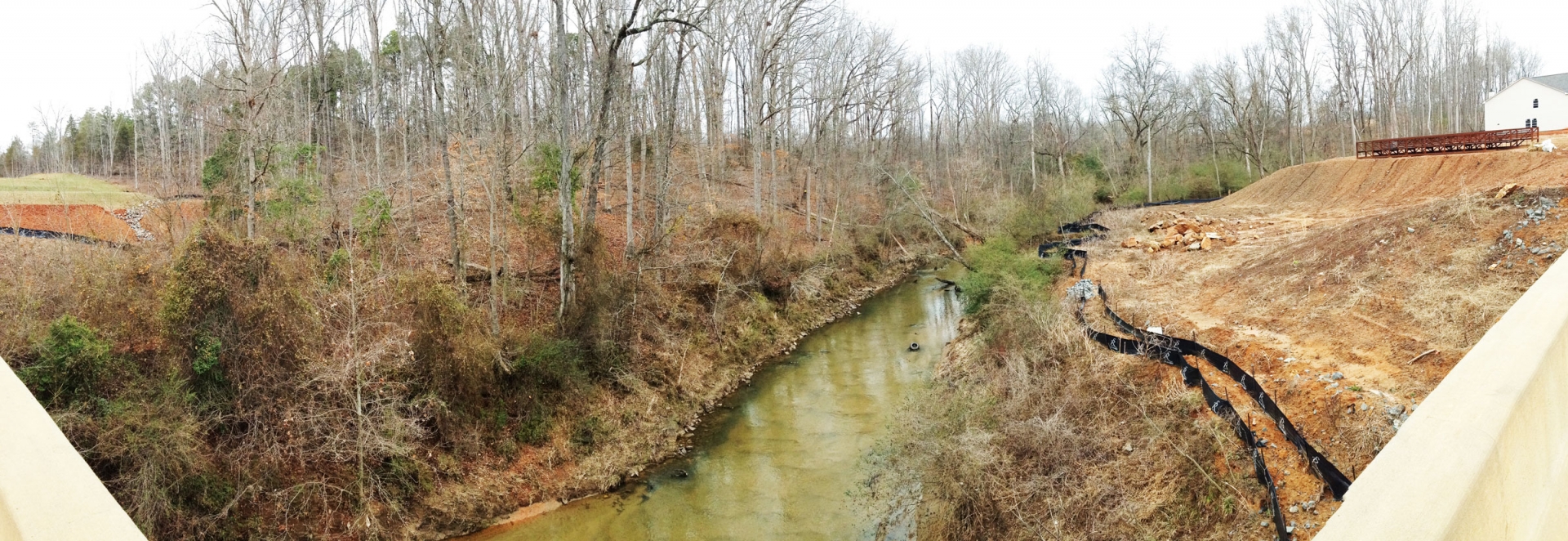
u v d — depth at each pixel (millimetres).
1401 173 31906
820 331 31172
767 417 22250
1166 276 24125
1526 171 24938
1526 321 2875
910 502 15914
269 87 21547
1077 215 40156
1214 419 13562
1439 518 1801
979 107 65188
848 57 49969
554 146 26047
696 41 36375
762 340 28297
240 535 14023
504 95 23750
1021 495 13602
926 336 29375
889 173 41750
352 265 17094
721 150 43250
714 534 16094
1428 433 2232
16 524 2137
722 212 32219
